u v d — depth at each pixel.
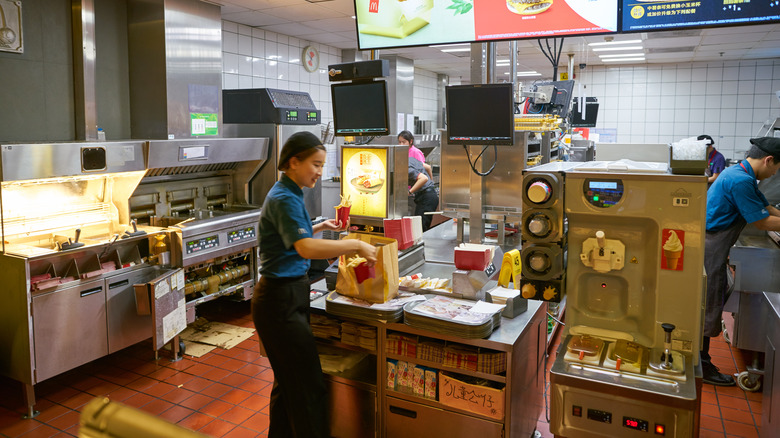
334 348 3.01
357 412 2.79
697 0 2.72
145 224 4.51
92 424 0.54
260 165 5.16
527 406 2.71
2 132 3.84
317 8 5.87
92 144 3.54
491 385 2.51
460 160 3.86
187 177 4.82
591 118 9.06
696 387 2.04
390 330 2.72
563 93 5.77
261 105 5.21
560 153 5.81
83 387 3.66
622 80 11.57
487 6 3.12
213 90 5.02
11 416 3.29
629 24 2.86
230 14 6.16
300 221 2.38
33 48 3.96
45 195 3.69
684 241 2.03
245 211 4.96
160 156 4.05
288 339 2.40
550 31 3.01
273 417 2.64
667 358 2.00
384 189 3.17
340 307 2.68
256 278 5.05
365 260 2.68
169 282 3.88
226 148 4.64
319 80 8.30
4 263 3.28
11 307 3.28
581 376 1.98
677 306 2.08
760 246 3.95
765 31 7.54
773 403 2.55
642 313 2.18
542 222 2.19
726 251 3.48
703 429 3.13
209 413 3.33
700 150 2.00
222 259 4.71
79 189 3.91
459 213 3.95
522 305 2.71
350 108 3.20
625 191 2.08
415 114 11.85
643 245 2.13
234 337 4.54
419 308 2.59
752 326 3.78
